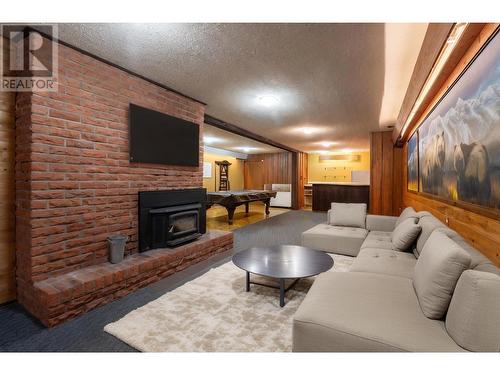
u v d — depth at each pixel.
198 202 3.63
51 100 2.11
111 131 2.55
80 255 2.32
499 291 1.02
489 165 1.45
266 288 2.47
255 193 6.87
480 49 1.53
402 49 2.27
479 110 1.57
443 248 1.40
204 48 2.29
